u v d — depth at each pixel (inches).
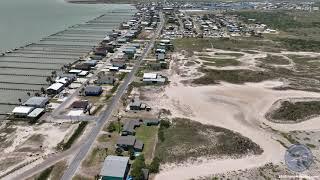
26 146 3634.4
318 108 4731.8
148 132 3981.3
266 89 5413.4
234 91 5319.9
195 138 3841.0
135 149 3565.5
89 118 4284.0
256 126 4242.1
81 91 5098.4
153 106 4707.2
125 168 3157.0
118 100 4862.2
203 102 4911.4
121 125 4104.3
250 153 3597.4
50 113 4409.5
